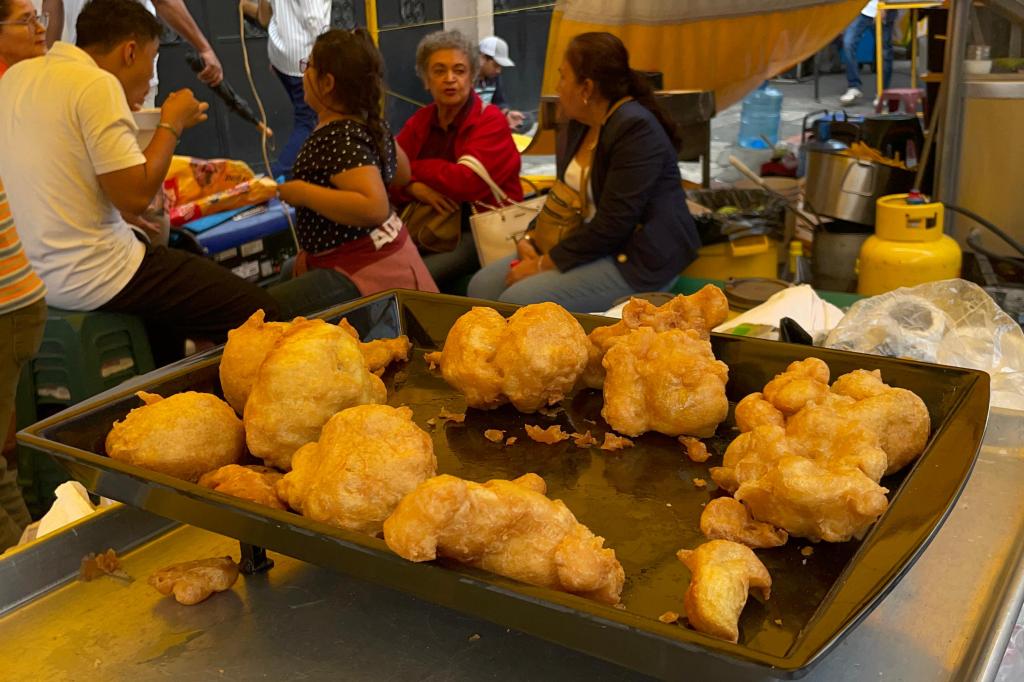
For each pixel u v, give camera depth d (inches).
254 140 161.9
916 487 26.5
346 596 30.1
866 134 122.3
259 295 94.6
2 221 72.2
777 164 142.6
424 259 123.7
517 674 26.4
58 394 90.2
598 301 99.7
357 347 34.7
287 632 28.5
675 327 39.9
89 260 86.4
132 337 91.7
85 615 29.8
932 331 50.2
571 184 105.0
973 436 28.9
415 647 27.7
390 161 102.2
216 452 32.9
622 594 26.6
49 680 26.9
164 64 155.2
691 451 34.4
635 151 95.0
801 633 20.6
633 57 137.7
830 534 27.3
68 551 32.4
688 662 20.3
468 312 41.6
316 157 96.7
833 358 36.5
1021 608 29.3
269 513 26.1
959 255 97.5
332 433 29.5
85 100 82.4
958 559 28.9
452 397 40.8
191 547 33.7
